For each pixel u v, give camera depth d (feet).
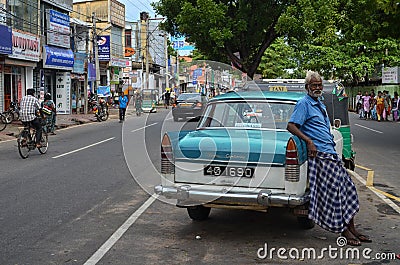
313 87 19.72
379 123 93.04
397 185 32.04
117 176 34.55
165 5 70.08
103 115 97.45
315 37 67.05
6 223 22.74
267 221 23.39
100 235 21.01
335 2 64.18
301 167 19.04
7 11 80.69
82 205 26.22
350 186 19.54
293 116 19.47
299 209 19.63
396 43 133.28
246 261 17.94
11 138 63.31
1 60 82.64
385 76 126.72
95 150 49.37
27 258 18.15
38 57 93.71
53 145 54.49
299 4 63.62
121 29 159.74
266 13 67.31
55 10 104.27
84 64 119.24
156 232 21.53
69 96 110.63
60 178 33.96
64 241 20.16
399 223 22.95
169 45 148.77
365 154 47.39
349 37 67.26
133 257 18.33
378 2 49.78
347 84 159.74
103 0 148.87
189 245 19.79
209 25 64.80
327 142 19.42
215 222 23.17
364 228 22.11
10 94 88.28
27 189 30.27
